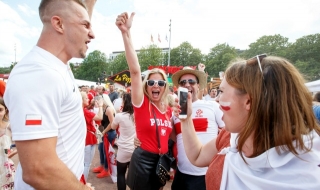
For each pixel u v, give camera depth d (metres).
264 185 0.72
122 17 1.91
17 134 0.83
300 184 0.68
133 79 2.02
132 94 2.05
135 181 1.99
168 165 2.06
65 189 0.91
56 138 0.94
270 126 0.75
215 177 0.99
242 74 0.82
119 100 5.69
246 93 0.81
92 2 1.70
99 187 3.56
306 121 0.75
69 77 1.13
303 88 0.75
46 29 1.06
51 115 0.90
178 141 2.18
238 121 0.86
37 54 0.99
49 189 0.88
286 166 0.73
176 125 2.22
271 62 0.79
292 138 0.71
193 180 2.06
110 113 3.61
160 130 2.05
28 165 0.83
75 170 1.16
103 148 4.17
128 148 2.81
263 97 0.75
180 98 1.40
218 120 2.33
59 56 1.08
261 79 0.76
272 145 0.75
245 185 0.79
